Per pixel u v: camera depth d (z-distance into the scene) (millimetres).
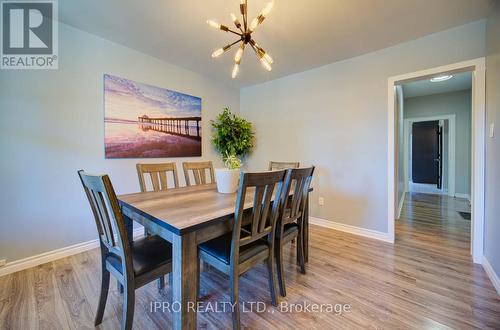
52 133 2121
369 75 2699
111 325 1336
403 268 1979
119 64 2557
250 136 3811
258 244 1479
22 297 1577
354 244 2518
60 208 2178
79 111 2279
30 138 2004
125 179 2641
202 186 2225
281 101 3607
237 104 4145
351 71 2840
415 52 2381
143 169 2025
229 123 3615
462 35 2117
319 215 3199
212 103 3682
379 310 1463
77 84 2262
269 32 2270
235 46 2570
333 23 2109
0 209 1867
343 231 2941
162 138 2994
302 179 1753
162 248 1382
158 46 2596
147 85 2816
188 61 3006
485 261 1929
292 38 2375
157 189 2068
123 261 1144
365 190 2766
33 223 2027
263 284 1789
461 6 1845
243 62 3031
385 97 2588
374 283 1763
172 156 3123
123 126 2605
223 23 2143
